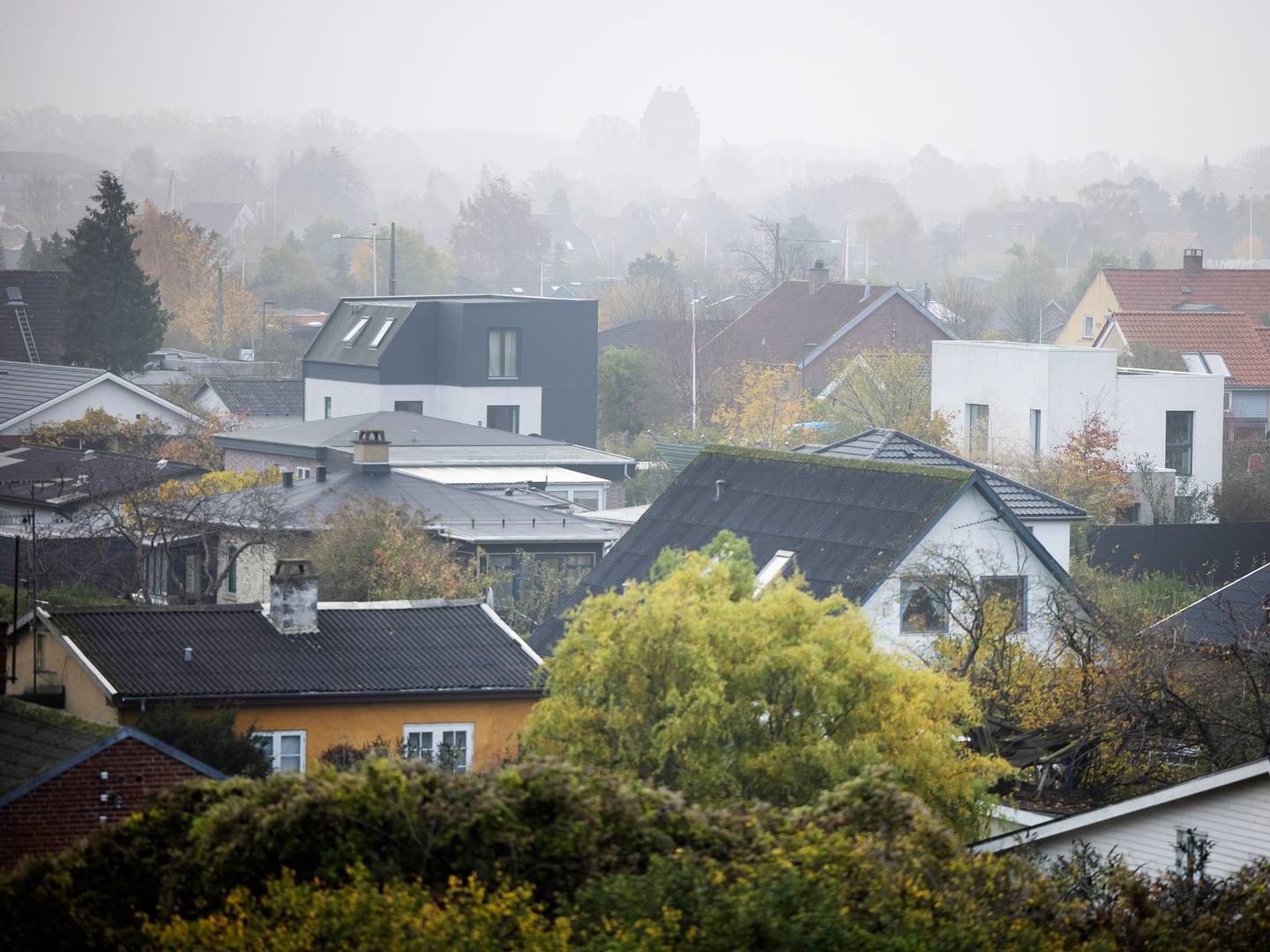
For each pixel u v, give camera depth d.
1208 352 181.12
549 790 38.56
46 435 155.75
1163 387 137.25
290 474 112.56
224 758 59.97
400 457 130.75
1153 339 182.12
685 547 85.88
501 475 125.12
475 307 168.25
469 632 71.12
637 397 195.00
